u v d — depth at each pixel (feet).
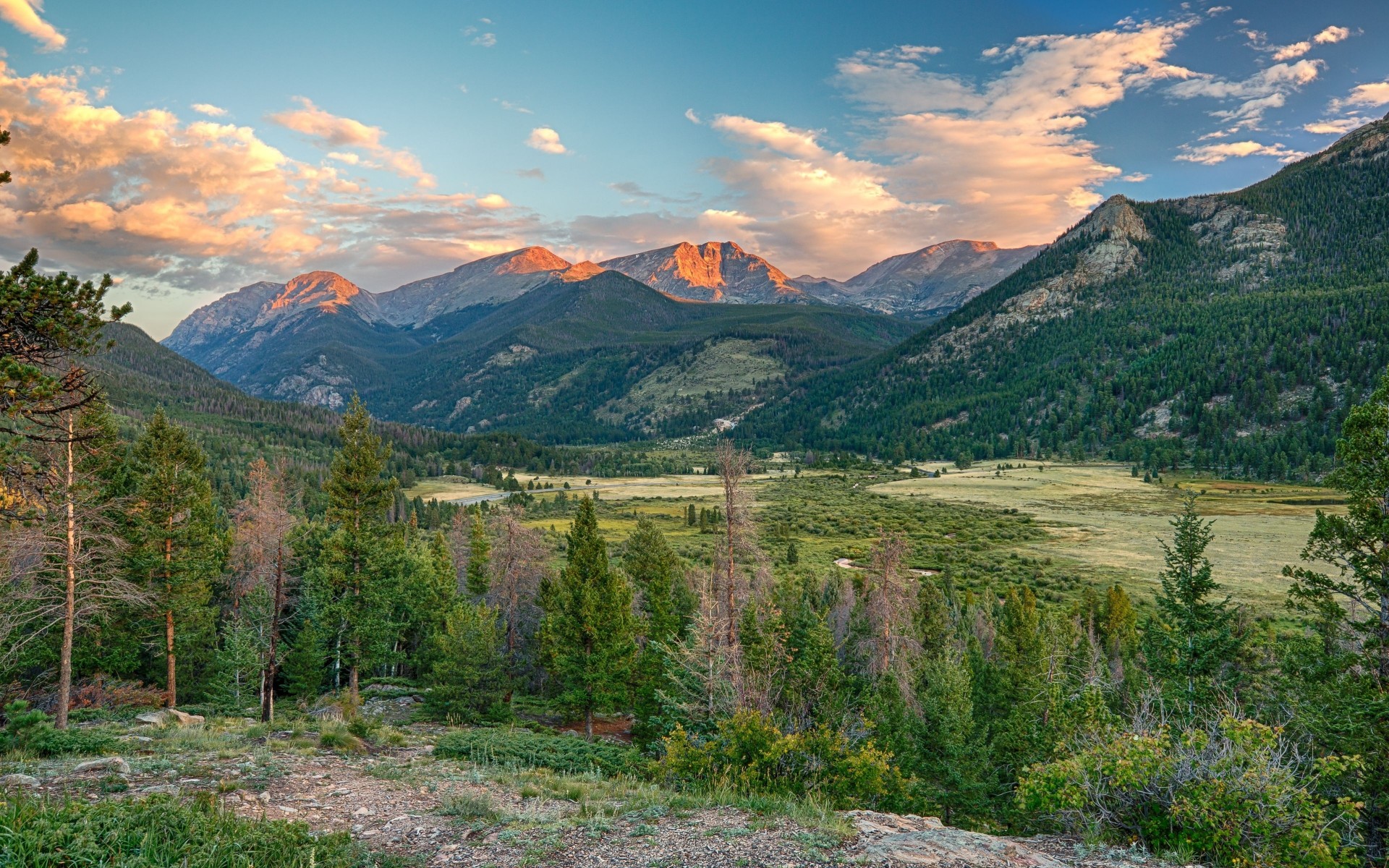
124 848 24.22
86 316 38.06
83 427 73.61
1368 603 67.77
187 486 115.65
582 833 33.06
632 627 112.47
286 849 26.63
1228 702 64.03
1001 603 217.97
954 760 84.58
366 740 65.36
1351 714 53.31
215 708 110.01
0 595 80.38
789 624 102.58
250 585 122.21
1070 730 59.88
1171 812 33.01
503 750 61.87
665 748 66.33
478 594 188.75
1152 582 264.93
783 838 31.91
